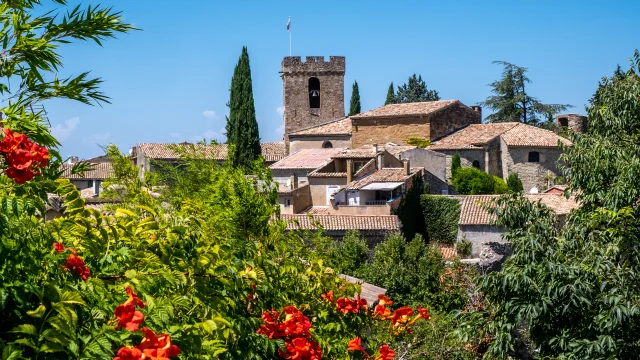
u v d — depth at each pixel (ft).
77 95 21.39
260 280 25.77
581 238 57.72
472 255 180.65
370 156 217.36
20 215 15.65
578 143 68.28
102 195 38.34
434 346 76.74
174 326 17.12
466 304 108.58
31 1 22.07
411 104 277.23
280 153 303.07
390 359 27.48
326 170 220.64
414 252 115.03
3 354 13.84
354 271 116.67
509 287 51.47
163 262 20.33
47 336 14.37
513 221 58.39
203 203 34.83
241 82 258.57
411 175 199.82
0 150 16.12
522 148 245.24
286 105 309.63
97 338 15.19
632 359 46.75
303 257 35.60
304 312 29.96
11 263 15.70
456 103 270.05
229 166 38.47
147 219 20.89
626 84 70.85
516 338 60.54
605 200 61.16
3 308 14.88
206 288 20.74
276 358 24.26
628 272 50.29
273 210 36.11
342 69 310.24
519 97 343.26
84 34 21.62
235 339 21.89
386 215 181.37
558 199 180.14
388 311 31.07
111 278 18.47
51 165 19.86
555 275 49.88
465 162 247.70
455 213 196.13
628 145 67.05
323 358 28.12
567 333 49.96
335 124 285.02
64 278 17.07
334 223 174.81
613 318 46.21
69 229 18.45
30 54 20.71
